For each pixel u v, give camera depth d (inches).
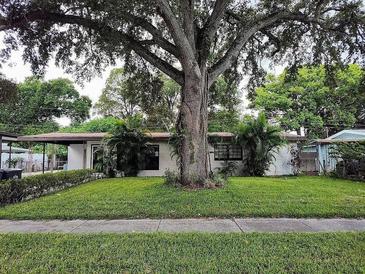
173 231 183.8
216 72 391.9
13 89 422.6
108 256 137.6
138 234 174.2
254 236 168.9
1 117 1358.3
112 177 602.5
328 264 126.9
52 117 1467.8
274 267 123.6
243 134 596.4
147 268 123.5
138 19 344.8
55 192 375.6
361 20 400.8
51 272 120.3
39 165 1138.0
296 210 234.8
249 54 510.6
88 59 419.2
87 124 1243.2
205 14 431.8
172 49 374.0
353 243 155.3
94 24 339.3
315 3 400.2
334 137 797.2
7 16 310.2
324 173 633.0
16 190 297.7
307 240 160.7
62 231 187.2
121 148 597.6
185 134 364.2
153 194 311.3
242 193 313.0
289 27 465.4
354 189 362.6
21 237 169.6
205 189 339.3
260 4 428.8
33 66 381.4
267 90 970.1
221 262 129.6
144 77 478.0
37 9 319.9
